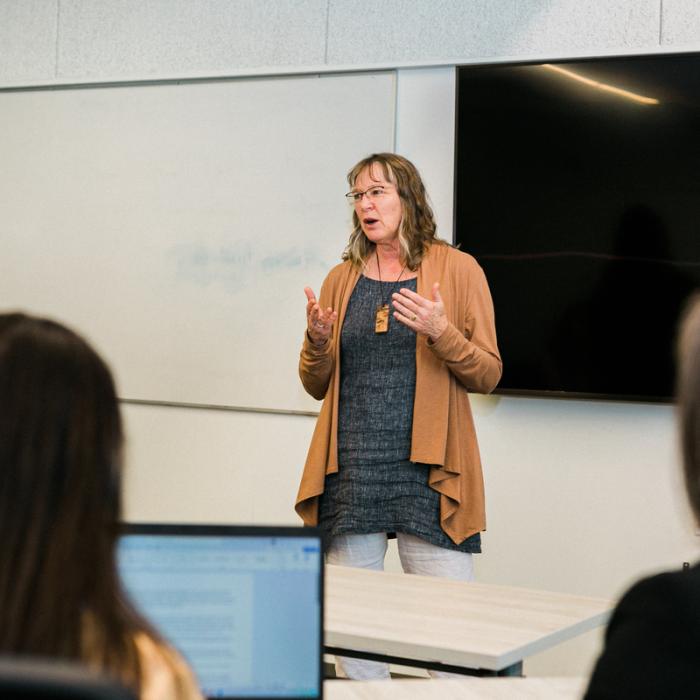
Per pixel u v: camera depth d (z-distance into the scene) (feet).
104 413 2.23
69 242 12.67
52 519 2.10
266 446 11.66
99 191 12.54
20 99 12.97
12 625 2.01
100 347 12.43
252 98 11.78
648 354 9.66
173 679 2.16
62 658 2.02
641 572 10.00
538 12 10.55
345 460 7.80
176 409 12.09
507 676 4.83
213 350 11.90
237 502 11.77
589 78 9.95
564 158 10.02
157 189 12.24
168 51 12.33
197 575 3.71
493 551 10.54
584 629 5.32
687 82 9.57
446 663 4.81
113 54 12.60
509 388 10.19
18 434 2.11
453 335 7.51
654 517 9.98
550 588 10.32
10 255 12.94
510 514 10.49
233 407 11.77
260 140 11.73
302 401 11.47
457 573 7.70
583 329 9.91
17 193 12.94
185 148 12.12
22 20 13.05
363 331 7.91
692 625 2.56
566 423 10.32
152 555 3.72
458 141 10.47
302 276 11.49
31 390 2.14
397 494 7.66
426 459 7.53
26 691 1.52
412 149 10.97
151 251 12.25
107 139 12.53
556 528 10.32
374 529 7.66
